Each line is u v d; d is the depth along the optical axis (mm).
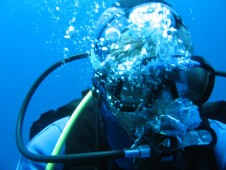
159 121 815
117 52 865
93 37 1022
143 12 921
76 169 1054
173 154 819
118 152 804
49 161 839
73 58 1323
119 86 853
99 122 1069
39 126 1304
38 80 1255
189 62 830
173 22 935
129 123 876
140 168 858
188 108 815
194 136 823
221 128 1173
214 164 1086
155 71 824
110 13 988
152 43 842
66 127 1018
